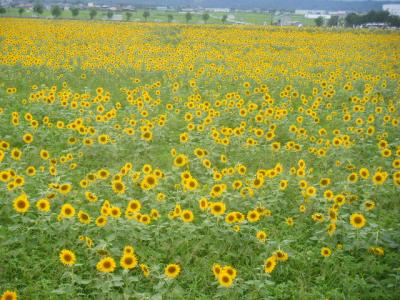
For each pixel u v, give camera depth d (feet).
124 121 43.04
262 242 21.53
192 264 21.25
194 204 26.63
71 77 66.54
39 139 38.01
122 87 61.82
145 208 26.37
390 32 224.53
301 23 423.23
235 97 51.31
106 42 123.03
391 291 19.44
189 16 346.74
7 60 71.00
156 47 104.99
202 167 33.53
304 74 71.92
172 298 18.11
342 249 22.62
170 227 23.32
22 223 23.35
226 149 37.50
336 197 25.21
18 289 18.83
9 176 24.82
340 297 18.88
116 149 34.76
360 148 39.06
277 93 62.34
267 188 29.84
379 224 25.34
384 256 22.33
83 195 27.53
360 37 175.73
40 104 48.44
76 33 146.41
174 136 41.91
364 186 29.68
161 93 59.67
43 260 20.42
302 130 39.47
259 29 215.10
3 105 48.42
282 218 26.32
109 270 17.83
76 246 21.75
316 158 36.35
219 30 194.08
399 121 45.96
